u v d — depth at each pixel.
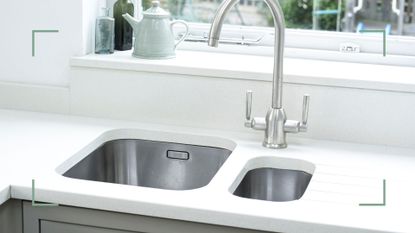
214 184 1.84
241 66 2.29
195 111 2.30
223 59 2.40
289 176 2.06
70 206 1.80
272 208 1.70
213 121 2.29
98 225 1.79
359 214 1.68
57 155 2.01
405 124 2.16
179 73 2.28
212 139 2.22
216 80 2.26
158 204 1.72
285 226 1.65
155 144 2.27
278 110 2.11
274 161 2.06
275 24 2.03
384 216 1.67
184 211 1.71
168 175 2.27
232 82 2.25
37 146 2.08
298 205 1.72
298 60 2.44
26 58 2.44
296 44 2.50
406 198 1.78
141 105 2.35
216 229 1.73
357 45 2.44
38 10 2.39
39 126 2.28
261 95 2.23
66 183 1.82
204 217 1.70
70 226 1.81
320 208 1.71
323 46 2.47
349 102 2.18
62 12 2.37
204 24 2.55
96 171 2.19
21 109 2.46
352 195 1.79
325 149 2.13
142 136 2.27
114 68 2.34
